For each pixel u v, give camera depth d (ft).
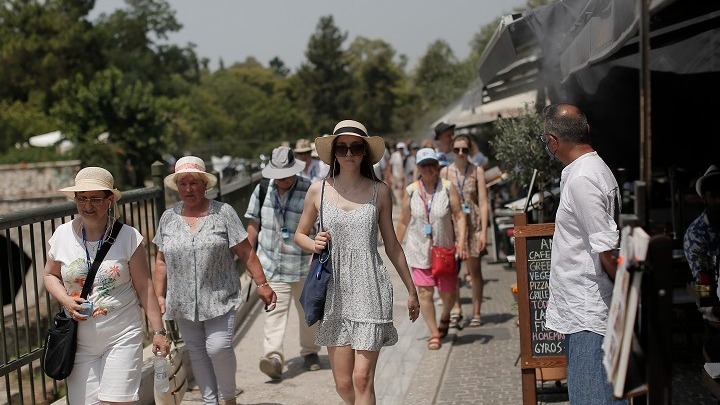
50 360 15.30
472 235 29.40
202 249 19.17
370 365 15.93
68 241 15.70
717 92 29.50
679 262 24.81
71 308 15.29
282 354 24.09
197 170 19.15
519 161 29.17
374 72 356.79
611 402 13.03
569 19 22.97
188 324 19.62
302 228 16.52
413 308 16.67
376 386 22.90
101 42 268.82
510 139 29.27
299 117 315.58
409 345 27.48
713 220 20.36
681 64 28.17
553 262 13.69
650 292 10.06
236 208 34.06
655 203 38.47
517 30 25.57
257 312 34.09
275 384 23.86
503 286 37.65
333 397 22.40
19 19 257.75
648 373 10.16
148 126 136.36
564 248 13.34
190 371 24.13
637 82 29.43
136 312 16.06
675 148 30.71
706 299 20.03
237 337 29.99
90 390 15.55
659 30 22.76
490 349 26.11
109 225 15.83
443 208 26.40
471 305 33.86
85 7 285.64
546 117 13.58
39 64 248.11
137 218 23.57
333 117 354.54
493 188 51.21
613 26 15.85
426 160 26.30
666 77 29.73
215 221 19.39
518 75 37.42
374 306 15.89
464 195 29.35
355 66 396.57
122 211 21.98
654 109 30.32
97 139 134.00
